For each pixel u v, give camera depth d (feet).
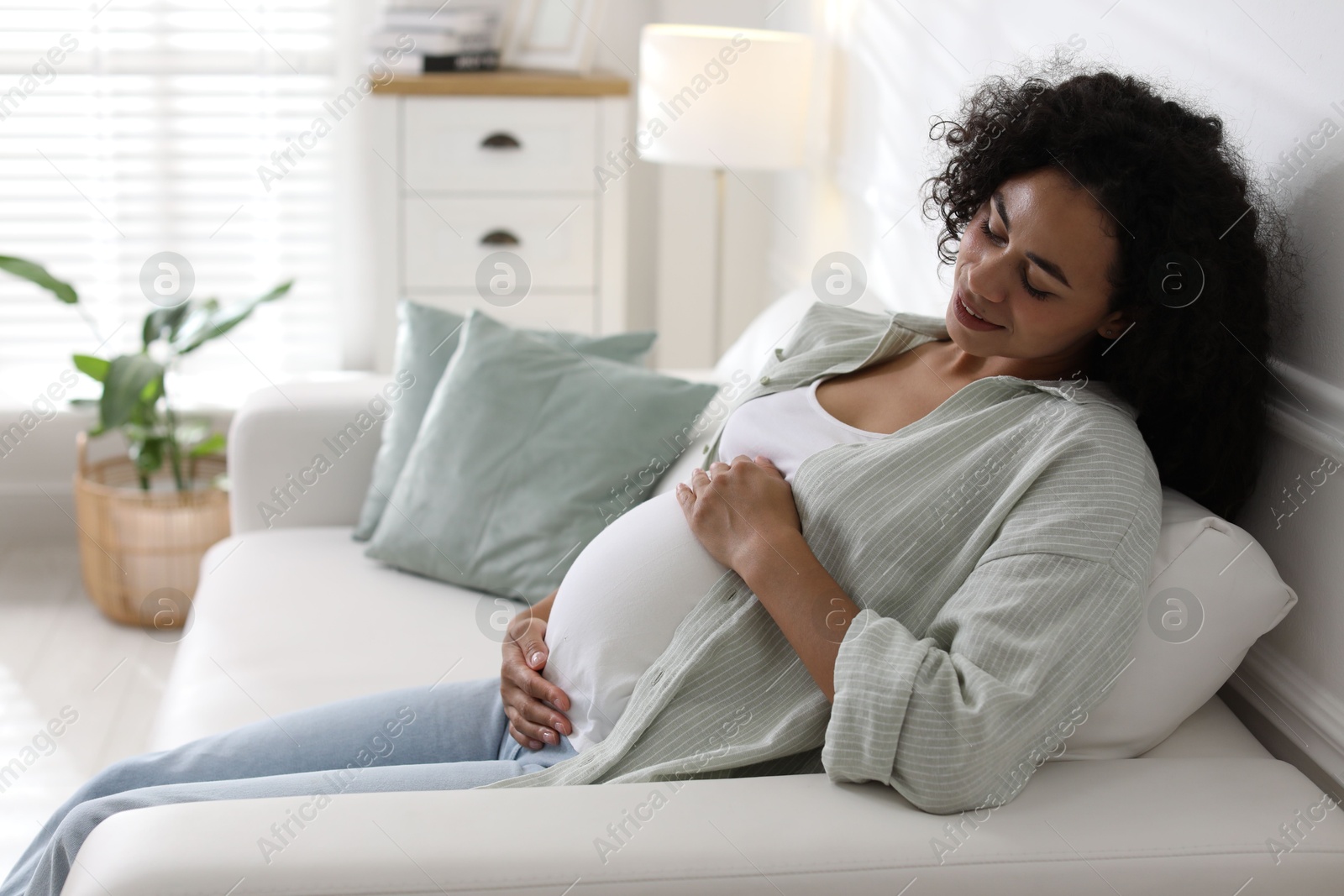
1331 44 3.31
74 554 9.84
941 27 6.23
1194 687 3.31
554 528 5.51
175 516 8.30
